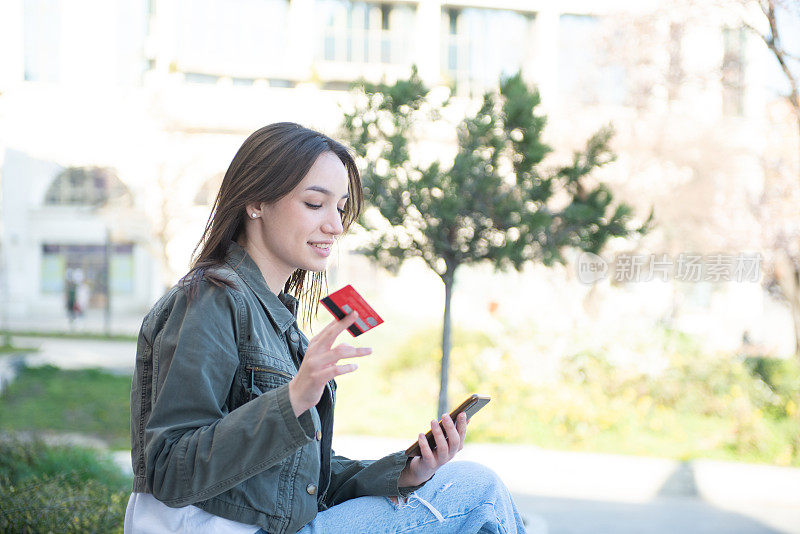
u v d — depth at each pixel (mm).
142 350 1558
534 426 7293
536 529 4703
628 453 6871
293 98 23172
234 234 1688
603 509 5516
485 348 8602
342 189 1659
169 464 1376
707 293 15781
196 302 1484
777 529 5176
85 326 24156
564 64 14016
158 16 23703
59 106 23141
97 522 3172
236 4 24406
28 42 24219
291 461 1527
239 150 1656
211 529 1467
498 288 15734
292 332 1653
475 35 23031
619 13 11242
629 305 12859
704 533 5035
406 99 3959
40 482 3490
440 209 3762
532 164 3877
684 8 9094
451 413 1615
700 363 7816
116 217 21266
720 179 10406
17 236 27156
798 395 7488
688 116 10867
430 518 1637
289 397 1340
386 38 25609
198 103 22344
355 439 6961
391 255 4094
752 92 9367
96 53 24422
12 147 22969
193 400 1412
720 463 6371
